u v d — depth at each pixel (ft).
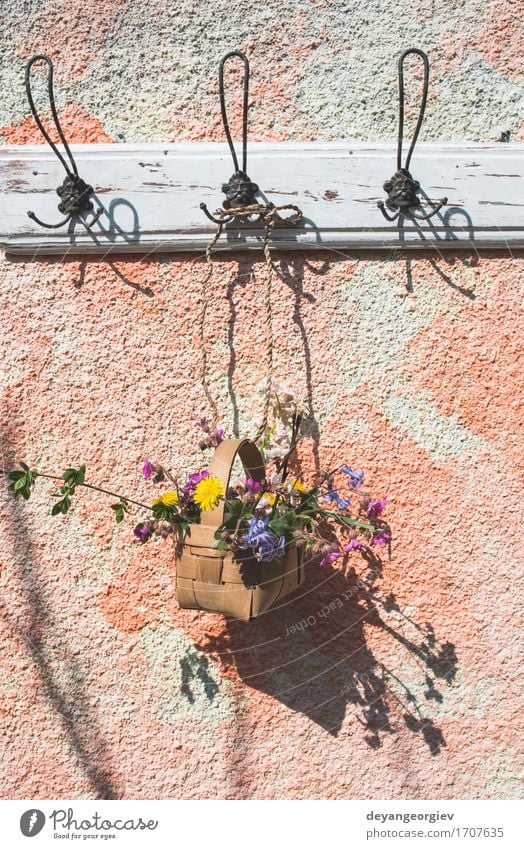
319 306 4.81
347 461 4.79
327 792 4.73
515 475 4.79
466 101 4.83
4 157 4.73
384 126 4.84
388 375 4.81
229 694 4.76
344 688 4.76
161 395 4.80
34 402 4.80
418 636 4.77
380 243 4.75
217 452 4.03
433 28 4.83
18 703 4.75
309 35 4.83
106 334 4.80
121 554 4.79
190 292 4.80
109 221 4.71
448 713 4.76
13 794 4.71
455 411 4.80
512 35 4.83
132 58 4.84
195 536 4.00
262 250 4.78
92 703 4.75
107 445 4.80
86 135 4.83
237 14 4.84
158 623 4.76
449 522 4.80
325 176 4.72
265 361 4.80
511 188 4.75
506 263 4.81
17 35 4.84
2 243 4.71
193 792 4.72
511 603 4.78
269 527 3.97
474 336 4.82
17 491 4.23
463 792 4.73
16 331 4.79
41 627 4.76
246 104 4.48
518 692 4.76
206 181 4.73
